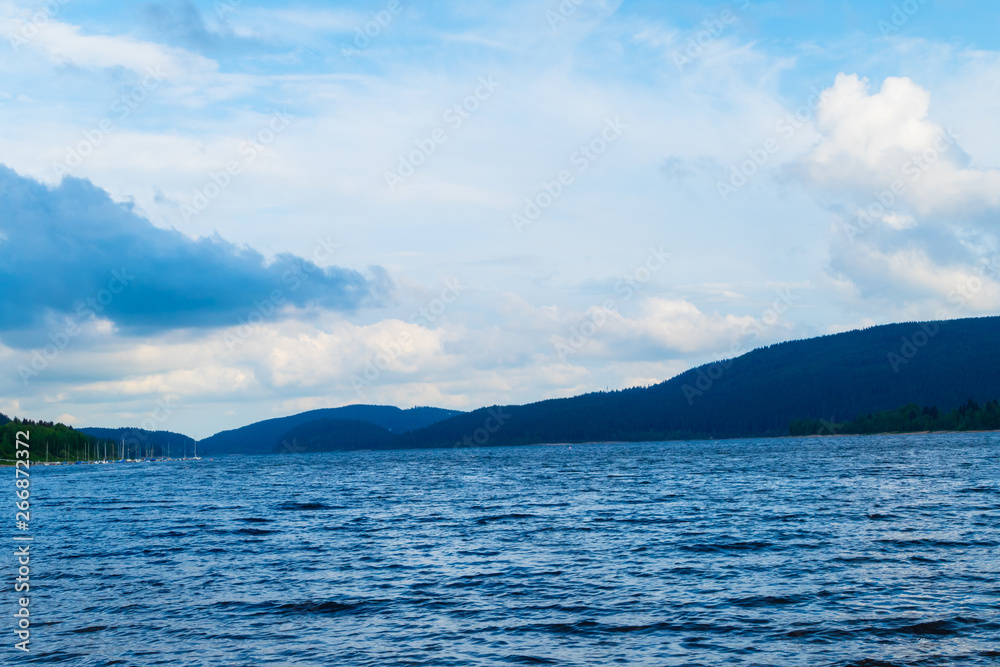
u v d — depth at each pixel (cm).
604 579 2741
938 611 2150
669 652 1870
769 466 11119
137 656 1923
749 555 3150
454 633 2077
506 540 3809
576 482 8838
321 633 2102
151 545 3850
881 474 8162
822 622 2081
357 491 8262
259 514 5538
